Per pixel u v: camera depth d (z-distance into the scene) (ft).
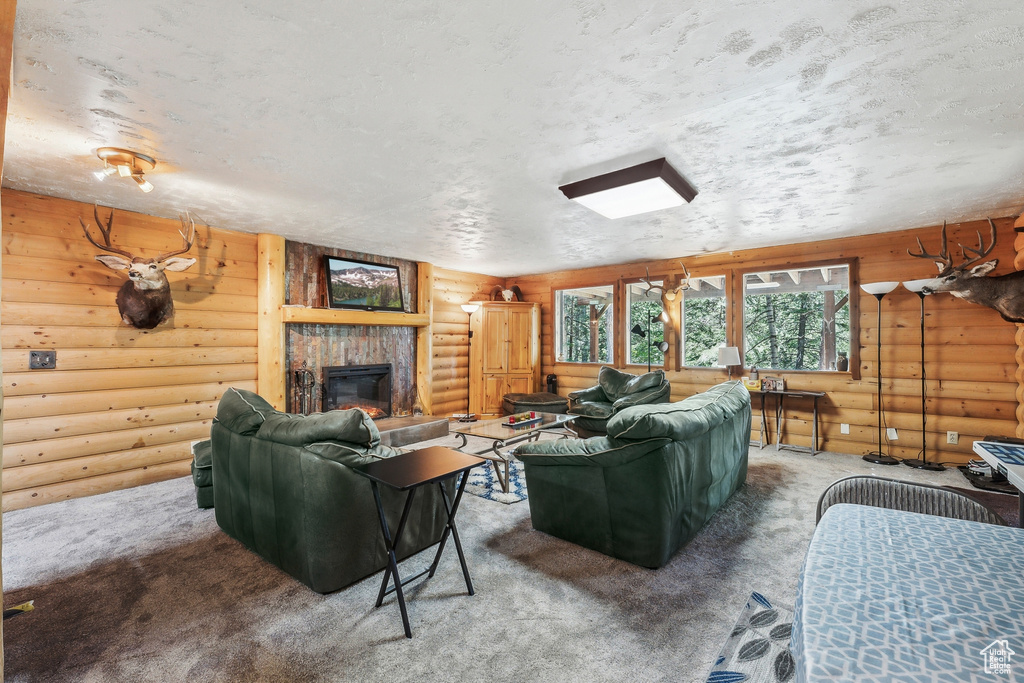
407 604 6.79
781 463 14.35
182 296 13.34
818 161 8.85
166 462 12.97
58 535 9.20
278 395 15.03
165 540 8.96
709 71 5.86
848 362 16.14
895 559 2.71
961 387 13.73
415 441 15.57
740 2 4.63
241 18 4.86
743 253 17.66
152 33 5.09
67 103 6.65
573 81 6.10
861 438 15.35
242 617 6.52
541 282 24.06
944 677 1.73
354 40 5.25
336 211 12.30
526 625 6.30
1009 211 12.43
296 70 5.84
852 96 6.46
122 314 12.08
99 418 11.86
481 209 12.10
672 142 8.00
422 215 12.71
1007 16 4.79
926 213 12.62
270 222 13.47
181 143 8.02
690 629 6.18
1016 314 11.95
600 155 8.55
